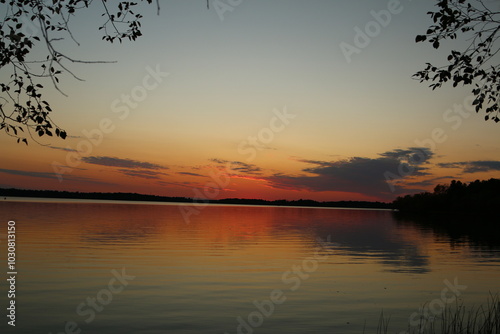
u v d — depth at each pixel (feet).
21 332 29.94
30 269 52.75
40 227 116.26
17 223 128.47
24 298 38.73
